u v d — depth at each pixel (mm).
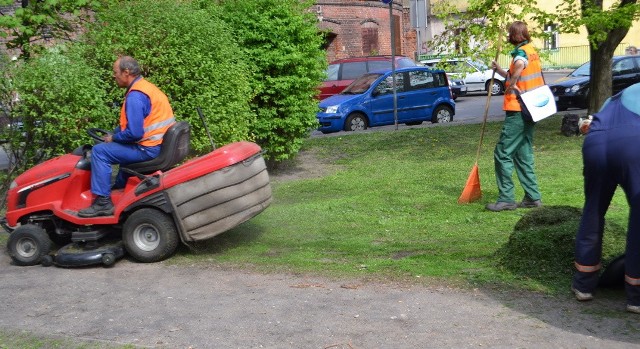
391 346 4594
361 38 32875
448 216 8320
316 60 12141
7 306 5805
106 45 9258
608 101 5020
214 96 9891
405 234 7617
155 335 4988
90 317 5441
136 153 6863
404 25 36375
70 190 7109
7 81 8656
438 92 20172
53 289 6238
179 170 6730
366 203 9234
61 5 10133
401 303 5316
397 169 11930
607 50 14781
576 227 5773
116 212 6859
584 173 4996
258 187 6973
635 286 4816
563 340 4527
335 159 13492
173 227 6824
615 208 7703
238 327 5055
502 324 4824
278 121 11812
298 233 7883
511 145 8297
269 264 6594
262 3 11602
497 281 5605
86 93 8500
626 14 12555
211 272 6488
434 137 15172
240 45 11508
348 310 5246
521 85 8164
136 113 6754
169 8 9688
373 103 19266
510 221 7828
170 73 9516
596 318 4820
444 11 12703
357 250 6992
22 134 8984
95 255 6758
